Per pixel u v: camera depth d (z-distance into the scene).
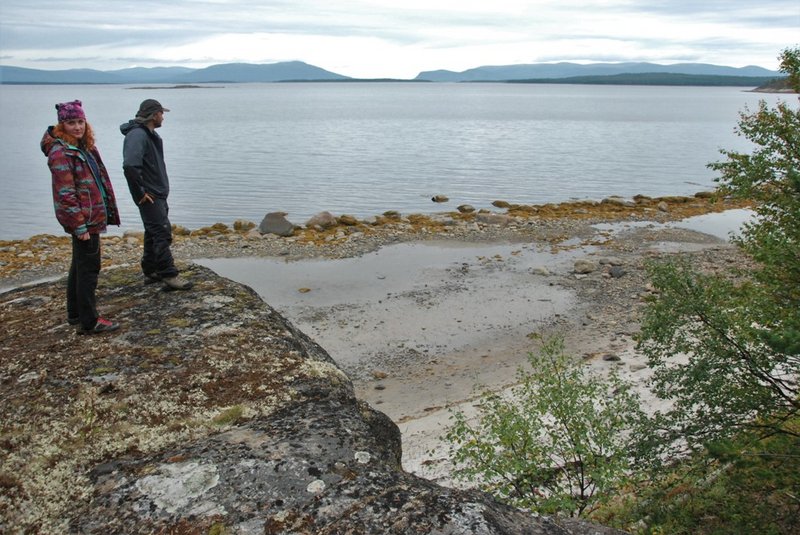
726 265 22.14
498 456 8.20
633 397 8.38
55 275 22.22
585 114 143.38
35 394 4.68
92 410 4.47
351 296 19.67
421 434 11.50
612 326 17.03
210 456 3.84
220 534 3.16
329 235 27.56
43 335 5.90
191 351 5.42
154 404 4.57
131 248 25.78
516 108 179.12
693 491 7.54
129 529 3.27
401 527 3.14
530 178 46.53
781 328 6.69
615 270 21.59
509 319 17.72
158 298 6.93
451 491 3.50
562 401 8.17
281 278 21.48
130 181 6.72
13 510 3.57
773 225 7.68
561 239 26.83
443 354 15.59
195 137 80.94
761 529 6.30
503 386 13.59
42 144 5.49
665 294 8.30
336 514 3.28
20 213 35.12
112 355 5.32
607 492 7.93
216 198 39.16
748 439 6.84
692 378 7.43
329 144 72.19
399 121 116.25
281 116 134.75
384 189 42.38
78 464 3.93
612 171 49.72
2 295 7.64
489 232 28.09
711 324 7.40
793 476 6.00
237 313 6.43
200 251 24.98
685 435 7.42
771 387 7.12
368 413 5.30
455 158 58.59
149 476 3.66
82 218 5.41
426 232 28.09
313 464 3.74
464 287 20.47
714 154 60.81
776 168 7.59
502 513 3.36
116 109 168.88
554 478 8.17
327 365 5.46
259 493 3.46
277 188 42.72
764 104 7.99
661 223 29.88
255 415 4.50
